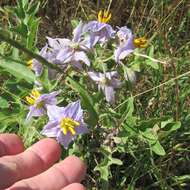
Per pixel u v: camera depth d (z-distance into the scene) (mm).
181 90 207
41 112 168
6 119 174
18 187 150
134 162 190
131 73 175
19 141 169
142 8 241
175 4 232
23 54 189
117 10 242
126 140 175
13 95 179
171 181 196
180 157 200
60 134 162
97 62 177
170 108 202
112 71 176
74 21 198
